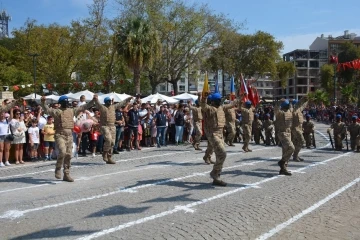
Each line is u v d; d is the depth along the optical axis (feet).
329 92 209.67
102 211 22.41
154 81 130.52
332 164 40.73
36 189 28.43
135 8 121.39
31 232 18.90
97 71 133.28
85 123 45.14
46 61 134.72
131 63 92.79
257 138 63.41
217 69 173.06
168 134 63.31
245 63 177.58
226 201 24.82
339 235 18.85
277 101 35.37
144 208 23.07
